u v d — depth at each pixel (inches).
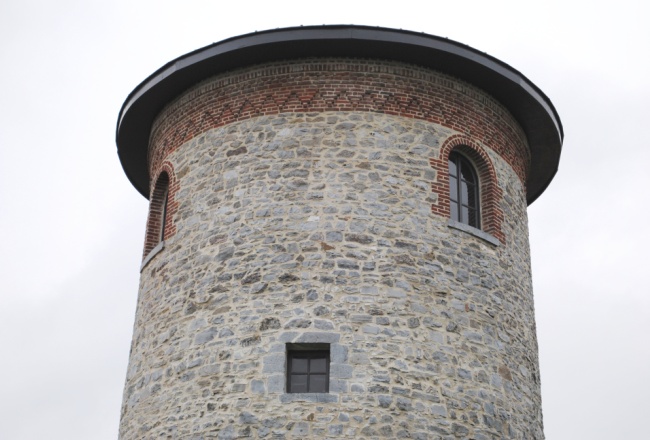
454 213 620.1
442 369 555.2
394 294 562.6
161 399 577.3
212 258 591.5
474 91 649.0
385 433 525.7
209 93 647.1
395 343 549.6
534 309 661.9
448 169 620.1
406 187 594.9
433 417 539.8
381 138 603.5
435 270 580.1
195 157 636.7
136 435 588.4
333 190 585.6
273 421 528.1
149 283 640.4
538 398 629.0
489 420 561.6
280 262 569.6
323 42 607.5
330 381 534.3
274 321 554.3
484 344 581.3
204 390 554.3
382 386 536.1
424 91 626.8
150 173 705.6
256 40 610.2
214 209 606.9
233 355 554.3
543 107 666.8
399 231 581.3
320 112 609.0
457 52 617.3
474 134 638.5
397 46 609.9
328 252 568.4
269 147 605.6
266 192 592.7
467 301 585.0
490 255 613.6
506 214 644.1
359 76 618.5
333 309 553.3
